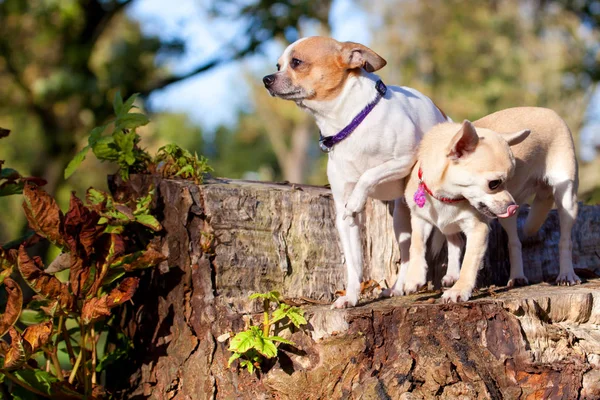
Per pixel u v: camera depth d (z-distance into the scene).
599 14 11.09
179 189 4.11
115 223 4.06
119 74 9.21
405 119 4.04
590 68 11.85
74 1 8.68
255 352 3.76
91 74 9.03
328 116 4.06
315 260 4.37
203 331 3.95
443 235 4.59
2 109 10.46
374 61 3.97
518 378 3.62
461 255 4.79
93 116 9.07
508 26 18.84
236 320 3.90
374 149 3.98
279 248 4.25
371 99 3.98
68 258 4.00
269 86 4.00
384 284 4.58
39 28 9.08
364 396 3.55
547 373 3.62
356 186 3.96
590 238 5.62
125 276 4.41
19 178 4.32
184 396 3.99
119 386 4.43
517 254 4.77
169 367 4.09
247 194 4.22
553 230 5.44
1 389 4.02
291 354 3.75
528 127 4.55
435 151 3.94
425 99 4.40
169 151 4.51
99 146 4.48
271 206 4.29
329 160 4.17
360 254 4.14
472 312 3.65
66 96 8.70
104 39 11.68
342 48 3.96
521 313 3.74
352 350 3.64
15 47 9.53
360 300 4.11
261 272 4.18
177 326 4.09
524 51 18.38
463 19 21.11
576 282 4.59
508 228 4.78
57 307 3.79
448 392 3.54
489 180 3.74
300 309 3.80
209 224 4.10
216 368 3.89
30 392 4.00
